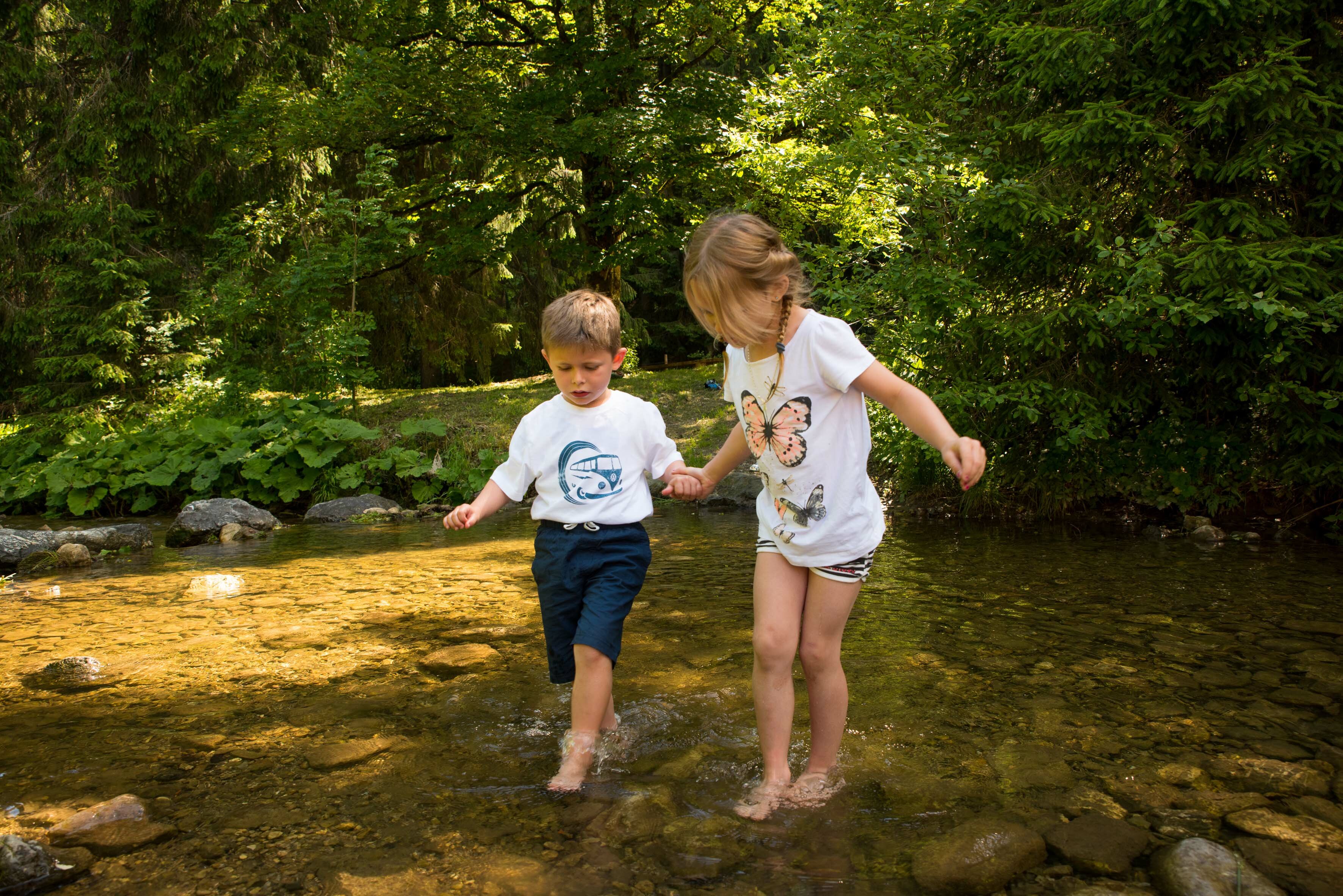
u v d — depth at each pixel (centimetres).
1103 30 500
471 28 1229
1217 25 466
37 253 1247
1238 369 503
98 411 1098
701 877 142
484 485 785
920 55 651
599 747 200
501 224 1493
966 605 335
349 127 1084
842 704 188
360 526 668
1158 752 192
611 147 1045
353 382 963
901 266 576
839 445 188
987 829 154
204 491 792
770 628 187
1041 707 222
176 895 139
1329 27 464
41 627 334
